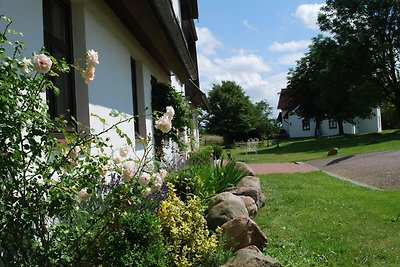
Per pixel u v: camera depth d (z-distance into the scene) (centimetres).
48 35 396
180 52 823
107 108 530
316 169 1653
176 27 647
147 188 262
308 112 5141
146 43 765
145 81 842
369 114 3888
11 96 217
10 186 219
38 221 232
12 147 218
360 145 2836
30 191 227
